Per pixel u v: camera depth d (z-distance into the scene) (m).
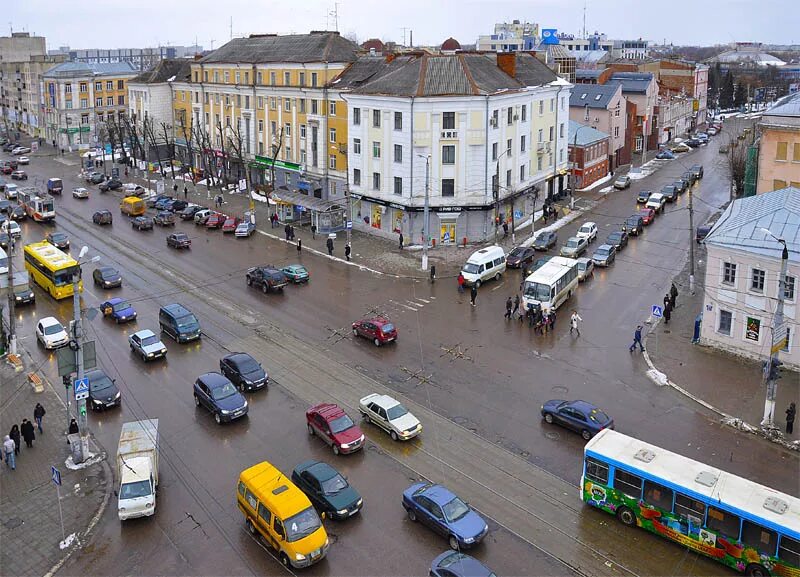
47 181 95.81
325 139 78.81
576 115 103.00
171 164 101.06
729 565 25.27
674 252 65.06
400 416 34.69
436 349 44.88
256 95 87.50
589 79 121.31
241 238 71.50
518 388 39.59
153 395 39.59
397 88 64.88
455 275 59.06
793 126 55.00
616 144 104.25
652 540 27.02
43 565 26.38
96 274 58.12
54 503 30.16
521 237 69.44
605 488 28.12
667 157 111.56
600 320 49.53
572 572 25.38
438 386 39.84
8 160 115.19
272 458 33.03
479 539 26.38
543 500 29.55
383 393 39.12
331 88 76.19
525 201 74.94
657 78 137.12
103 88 136.50
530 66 77.56
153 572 25.86
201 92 98.31
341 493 28.62
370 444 34.06
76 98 132.88
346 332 47.66
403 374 41.41
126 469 29.47
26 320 51.28
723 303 43.53
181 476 31.72
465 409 37.22
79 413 32.81
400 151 65.12
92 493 30.88
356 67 77.94
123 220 79.88
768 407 34.78
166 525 28.47
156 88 106.44
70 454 33.97
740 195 80.50
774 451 33.09
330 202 72.88
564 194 85.75
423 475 31.44
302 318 50.28
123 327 49.44
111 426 36.47
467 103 63.09
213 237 72.38
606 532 27.50
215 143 97.56
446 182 65.12
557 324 48.94
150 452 30.64
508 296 54.47
